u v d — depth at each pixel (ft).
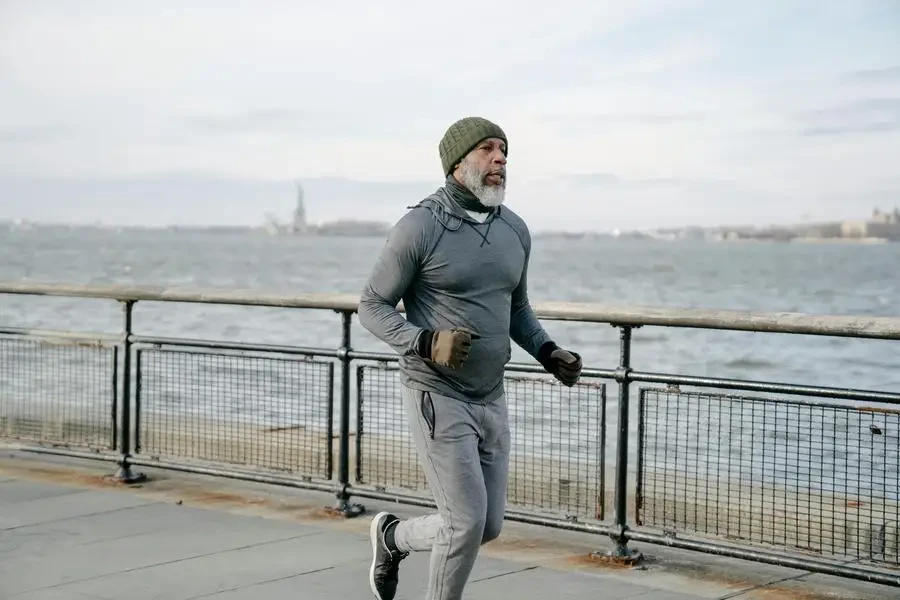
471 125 12.84
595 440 17.74
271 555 17.75
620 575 17.03
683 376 16.80
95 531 19.21
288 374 21.25
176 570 16.85
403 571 16.96
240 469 21.94
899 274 345.92
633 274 351.25
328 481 20.89
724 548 16.42
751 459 16.22
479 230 12.98
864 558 15.25
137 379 23.16
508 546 18.76
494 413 13.33
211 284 244.63
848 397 15.24
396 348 12.64
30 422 24.66
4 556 17.58
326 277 287.89
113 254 574.97
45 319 115.85
